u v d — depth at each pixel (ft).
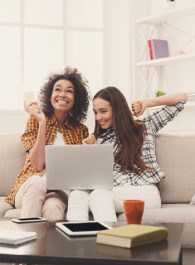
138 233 5.23
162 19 13.97
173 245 5.22
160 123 9.90
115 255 4.81
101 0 15.38
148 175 9.24
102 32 15.39
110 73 15.38
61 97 9.89
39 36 14.85
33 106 9.52
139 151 9.34
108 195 8.06
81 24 15.26
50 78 10.36
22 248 5.14
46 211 7.89
